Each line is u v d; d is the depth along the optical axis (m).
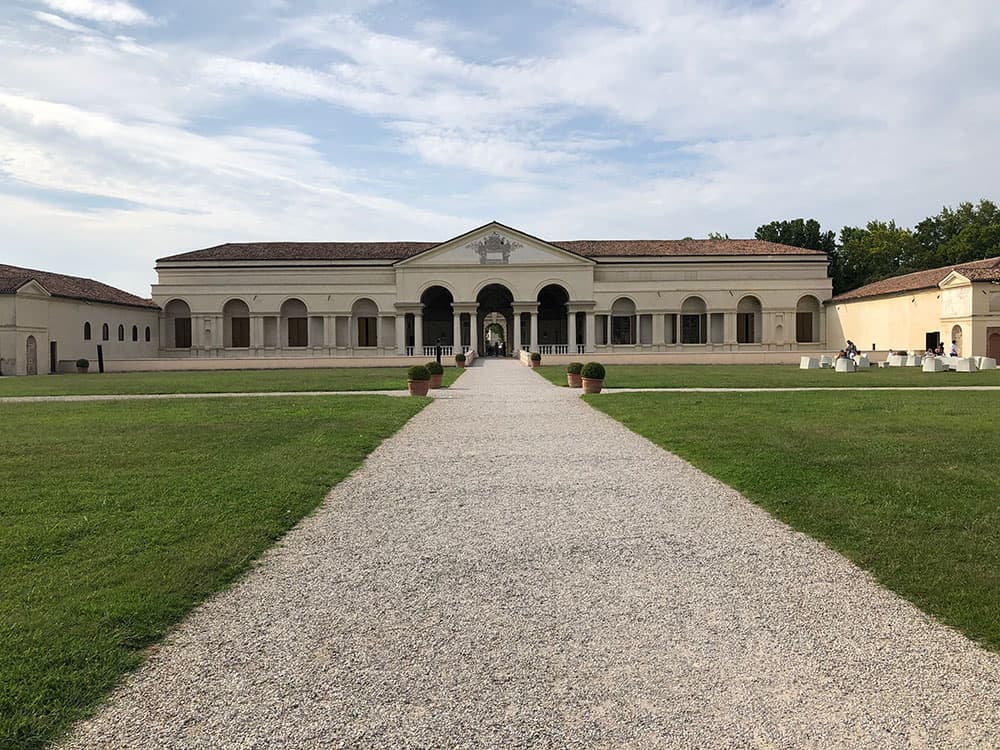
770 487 9.08
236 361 50.34
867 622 4.95
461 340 66.12
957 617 4.95
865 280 75.94
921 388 25.38
